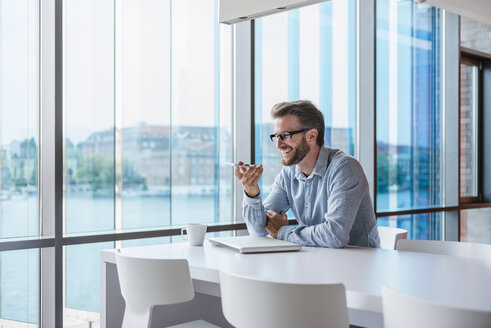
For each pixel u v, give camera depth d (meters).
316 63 4.05
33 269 2.70
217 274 1.74
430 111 5.01
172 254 2.07
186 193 3.32
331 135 4.18
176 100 3.27
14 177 2.66
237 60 3.58
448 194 5.21
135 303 1.80
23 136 2.69
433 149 5.05
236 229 3.45
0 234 2.62
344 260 1.92
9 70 2.65
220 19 2.55
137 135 3.09
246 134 3.55
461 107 5.42
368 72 4.30
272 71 3.76
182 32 3.29
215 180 3.48
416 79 4.86
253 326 1.39
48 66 2.71
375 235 2.50
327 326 1.31
